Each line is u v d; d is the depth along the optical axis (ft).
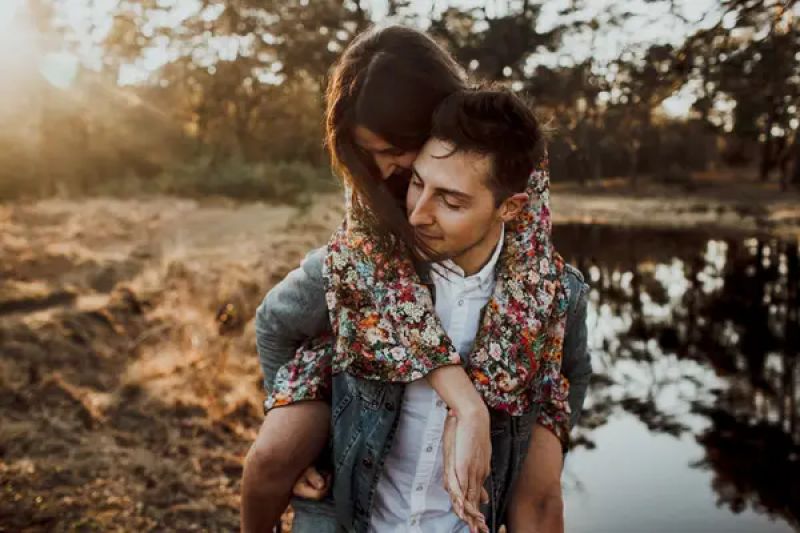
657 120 103.04
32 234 41.63
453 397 5.06
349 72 5.02
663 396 22.04
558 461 5.95
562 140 24.00
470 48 38.24
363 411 5.55
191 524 13.46
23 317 23.47
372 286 5.27
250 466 5.84
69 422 16.92
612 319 32.12
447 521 5.83
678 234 65.92
